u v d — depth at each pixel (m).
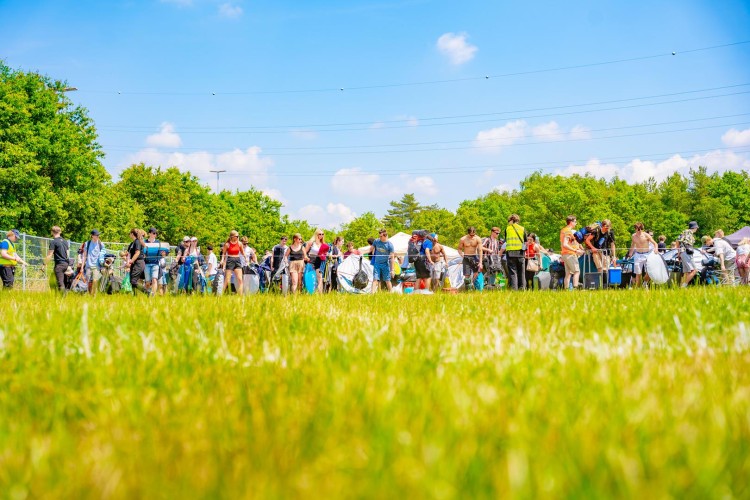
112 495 1.45
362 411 2.20
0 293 11.77
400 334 4.52
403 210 169.00
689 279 18.23
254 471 1.61
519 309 6.88
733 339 4.05
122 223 60.81
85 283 17.98
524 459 1.49
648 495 1.34
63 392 2.73
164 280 19.06
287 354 3.71
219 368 3.33
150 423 2.20
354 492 1.41
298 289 18.55
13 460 1.73
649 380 2.67
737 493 1.38
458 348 3.77
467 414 2.05
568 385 2.64
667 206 103.94
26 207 42.31
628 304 6.93
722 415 1.90
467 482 1.45
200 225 76.88
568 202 84.06
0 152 41.84
